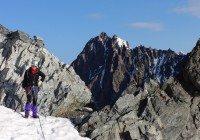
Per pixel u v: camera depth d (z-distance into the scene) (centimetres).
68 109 3984
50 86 4022
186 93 1967
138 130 1833
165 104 1938
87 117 1978
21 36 4341
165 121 1884
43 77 2005
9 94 3828
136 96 2012
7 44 4344
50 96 3944
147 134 1814
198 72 1894
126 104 1969
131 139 1808
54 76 4128
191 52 1989
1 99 3759
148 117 1891
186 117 1900
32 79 1973
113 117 1911
